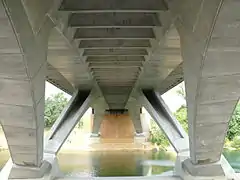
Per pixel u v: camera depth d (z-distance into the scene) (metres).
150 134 39.50
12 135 10.76
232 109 9.67
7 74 7.87
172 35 10.52
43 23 8.12
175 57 14.23
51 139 15.77
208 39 6.82
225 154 30.45
